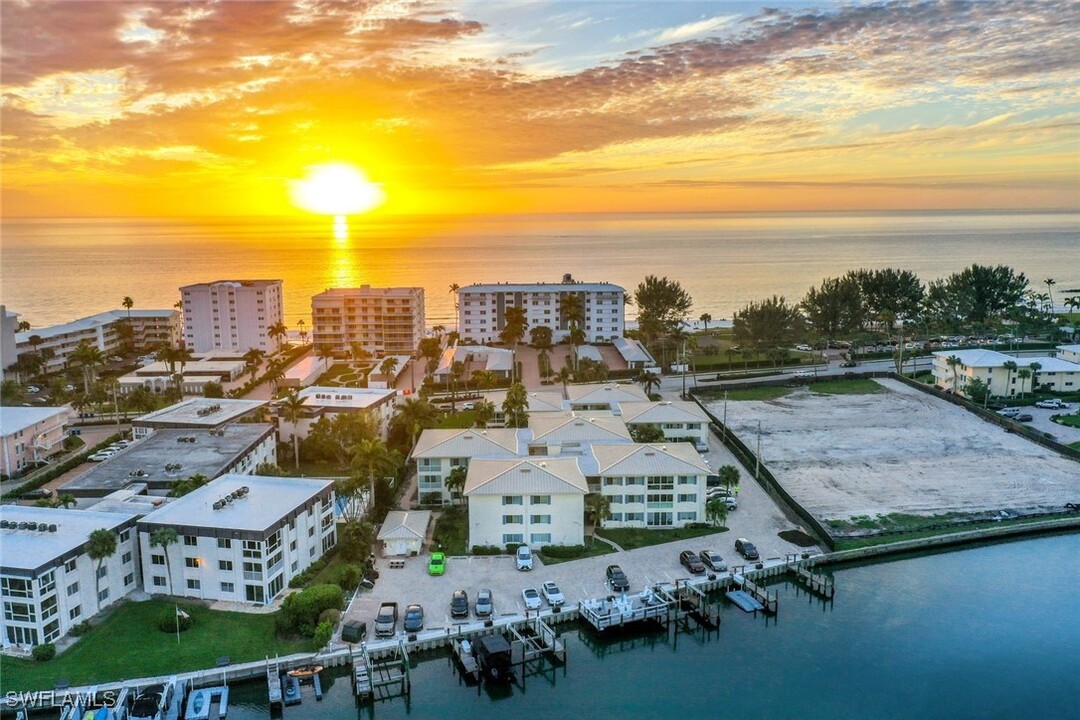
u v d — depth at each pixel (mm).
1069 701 72625
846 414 159500
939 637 83312
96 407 165375
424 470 113875
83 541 82000
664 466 106250
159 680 72312
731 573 93188
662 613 84875
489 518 99750
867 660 79625
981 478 123062
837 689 75062
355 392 148625
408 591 89375
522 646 79938
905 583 94500
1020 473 124875
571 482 100125
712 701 73938
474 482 101250
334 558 97250
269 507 91438
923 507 112250
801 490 118938
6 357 190000
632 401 146000
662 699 74375
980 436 143750
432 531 105000
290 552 90062
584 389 154500
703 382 187625
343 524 105625
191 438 119625
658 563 96438
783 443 141250
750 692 75062
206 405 139125
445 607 86000
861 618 87062
